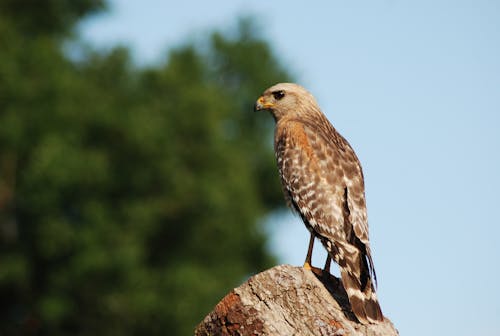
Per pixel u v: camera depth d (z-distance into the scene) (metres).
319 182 8.68
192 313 21.80
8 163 23.05
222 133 25.94
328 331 6.83
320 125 9.66
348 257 8.13
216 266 24.56
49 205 21.59
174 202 23.67
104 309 21.64
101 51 28.12
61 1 31.22
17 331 23.33
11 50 24.80
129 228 22.45
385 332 7.09
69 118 23.34
